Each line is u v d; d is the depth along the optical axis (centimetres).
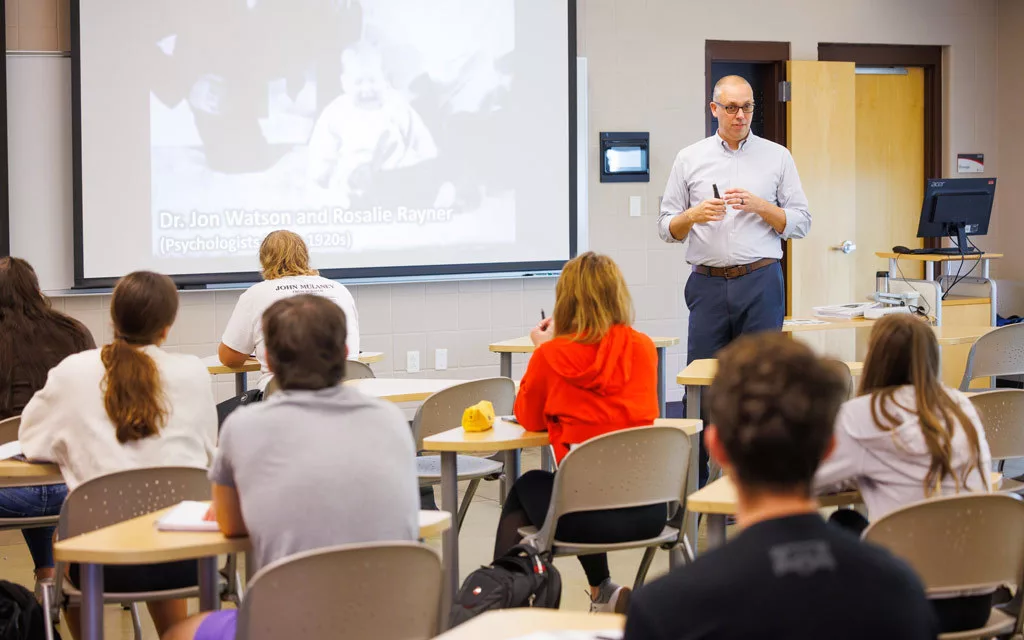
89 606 222
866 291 789
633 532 294
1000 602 247
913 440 238
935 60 786
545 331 332
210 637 204
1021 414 339
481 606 267
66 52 566
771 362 121
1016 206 793
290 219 611
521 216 660
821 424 118
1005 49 793
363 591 193
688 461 304
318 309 212
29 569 425
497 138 652
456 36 639
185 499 258
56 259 570
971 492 241
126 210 577
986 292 666
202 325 602
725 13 716
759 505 121
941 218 647
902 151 793
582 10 682
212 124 591
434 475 371
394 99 628
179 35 580
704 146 496
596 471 286
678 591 115
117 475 252
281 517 201
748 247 478
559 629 164
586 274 306
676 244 716
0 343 342
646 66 699
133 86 573
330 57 613
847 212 743
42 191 566
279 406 207
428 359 655
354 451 206
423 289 652
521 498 311
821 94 733
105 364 270
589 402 302
